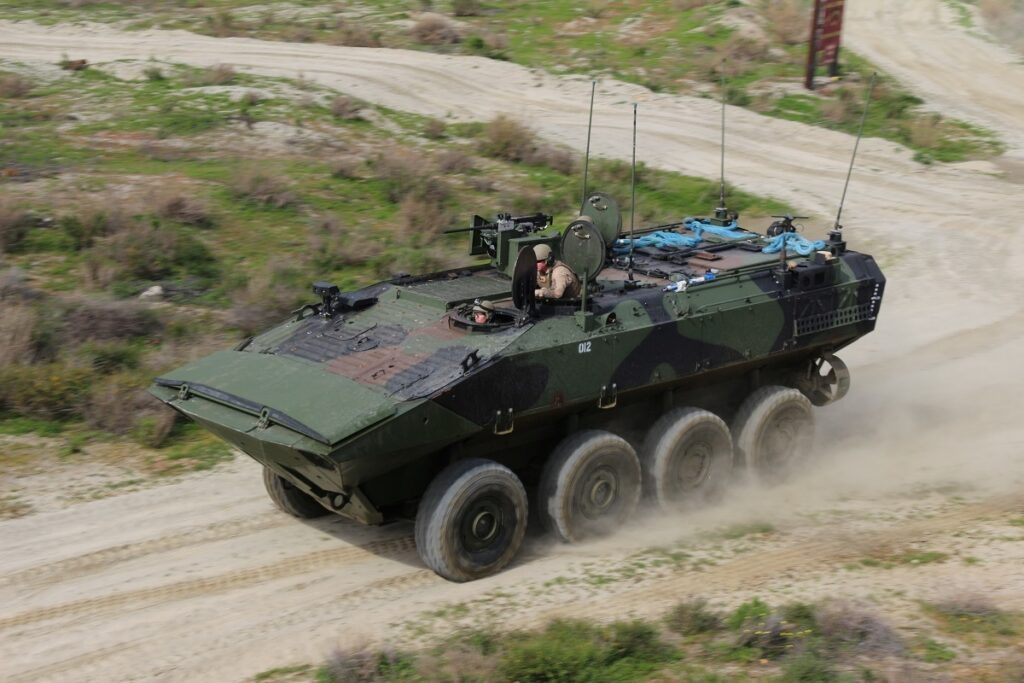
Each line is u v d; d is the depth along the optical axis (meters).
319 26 50.31
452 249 24.00
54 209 23.80
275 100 37.16
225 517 12.48
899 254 26.06
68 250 21.61
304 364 11.05
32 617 10.25
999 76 46.12
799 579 10.85
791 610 9.97
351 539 11.94
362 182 28.94
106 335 17.56
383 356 10.87
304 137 33.25
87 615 10.30
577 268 11.20
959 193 32.25
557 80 43.16
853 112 40.06
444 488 10.49
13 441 14.38
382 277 21.62
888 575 10.91
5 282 18.75
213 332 18.30
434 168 31.38
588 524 11.66
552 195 29.80
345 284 21.16
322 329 11.88
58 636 9.91
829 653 9.27
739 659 9.20
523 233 12.78
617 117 39.06
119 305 18.34
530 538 11.87
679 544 11.73
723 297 12.29
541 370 10.66
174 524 12.27
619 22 51.34
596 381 11.12
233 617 10.22
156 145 31.11
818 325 13.27
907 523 12.30
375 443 9.66
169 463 14.02
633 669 9.05
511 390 10.47
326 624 10.05
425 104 39.69
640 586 10.73
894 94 42.53
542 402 10.73
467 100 40.44
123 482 13.41
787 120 39.34
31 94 37.25
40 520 12.32
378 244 23.59
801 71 44.72
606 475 11.65
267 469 12.06
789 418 13.35
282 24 50.53
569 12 53.12
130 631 9.99
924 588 10.59
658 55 46.22
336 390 10.29
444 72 43.44
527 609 10.27
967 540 11.74
